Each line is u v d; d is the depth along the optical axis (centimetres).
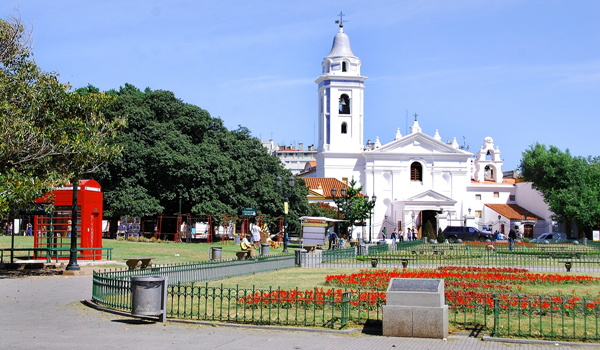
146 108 5447
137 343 1159
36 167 2344
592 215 7031
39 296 1745
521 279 2205
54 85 2433
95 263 2608
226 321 1387
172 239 5547
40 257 2844
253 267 2503
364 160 8275
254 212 4800
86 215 2761
